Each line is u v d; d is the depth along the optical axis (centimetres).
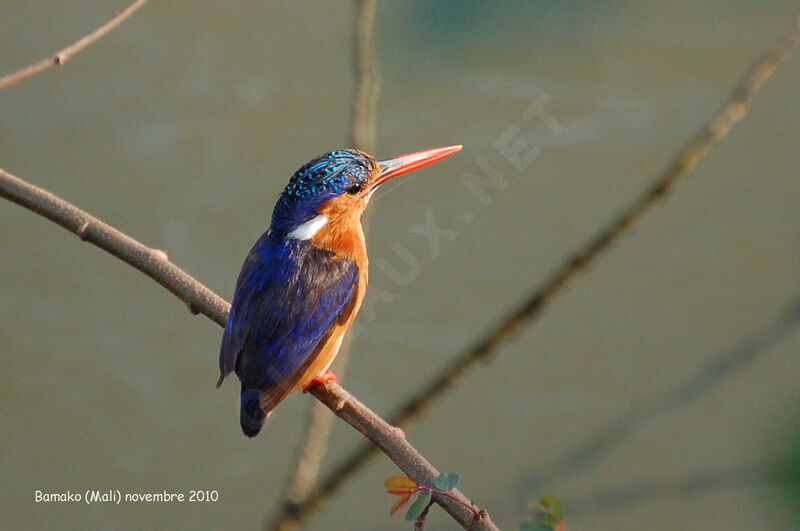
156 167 1648
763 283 1526
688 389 1429
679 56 1620
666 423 1396
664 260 1555
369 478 1333
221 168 1659
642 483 1329
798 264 1538
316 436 741
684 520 1306
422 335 1477
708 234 1580
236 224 1593
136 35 1814
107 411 1419
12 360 1444
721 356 1450
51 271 1552
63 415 1407
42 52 1777
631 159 1633
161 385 1446
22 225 1595
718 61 1614
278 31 1817
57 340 1473
